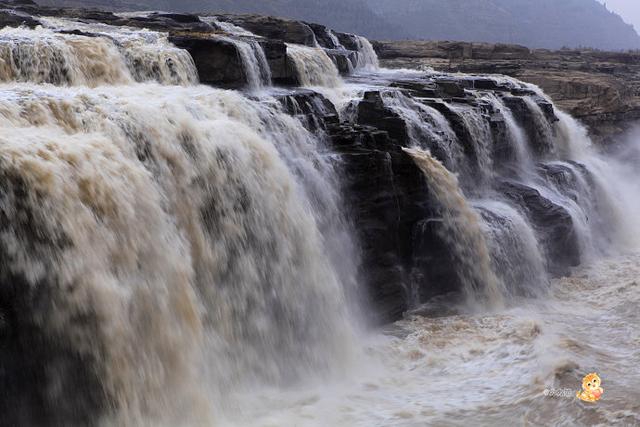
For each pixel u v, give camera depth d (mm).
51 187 11461
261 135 17500
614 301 21031
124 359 11820
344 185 18172
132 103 14742
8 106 13273
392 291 18562
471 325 18109
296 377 15156
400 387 14523
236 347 14656
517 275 22219
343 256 17969
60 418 11297
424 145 22719
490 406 13023
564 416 12133
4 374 10688
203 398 12930
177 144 14547
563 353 14961
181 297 13172
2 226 10820
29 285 11016
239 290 15047
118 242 12250
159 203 13477
